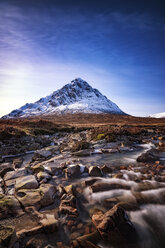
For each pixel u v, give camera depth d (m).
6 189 5.98
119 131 20.80
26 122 33.56
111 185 6.25
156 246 3.61
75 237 3.68
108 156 11.77
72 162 10.05
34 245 3.38
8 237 3.02
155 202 5.20
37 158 11.27
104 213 4.46
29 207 4.63
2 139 15.35
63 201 4.96
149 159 10.34
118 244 3.56
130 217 4.45
